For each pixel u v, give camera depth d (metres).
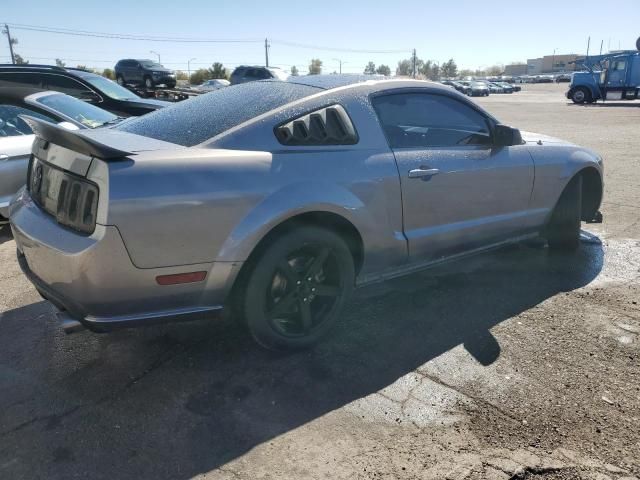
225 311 2.97
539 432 2.52
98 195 2.55
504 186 4.07
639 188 7.48
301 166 3.03
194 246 2.69
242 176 2.81
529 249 5.05
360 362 3.13
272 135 3.02
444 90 3.79
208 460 2.37
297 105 3.17
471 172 3.80
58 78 9.33
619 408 2.69
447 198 3.70
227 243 2.76
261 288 2.96
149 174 2.59
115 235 2.51
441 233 3.71
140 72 30.06
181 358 3.18
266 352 3.24
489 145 4.04
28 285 4.27
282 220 2.89
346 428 2.56
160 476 2.28
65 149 2.83
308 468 2.31
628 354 3.19
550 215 4.56
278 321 3.17
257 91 3.52
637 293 4.06
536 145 4.40
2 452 2.42
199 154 2.77
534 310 3.78
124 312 2.67
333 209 3.08
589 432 2.52
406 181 3.43
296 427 2.57
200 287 2.77
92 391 2.86
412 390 2.86
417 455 2.38
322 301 3.31
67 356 3.21
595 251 5.00
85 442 2.48
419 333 3.47
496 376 2.98
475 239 4.01
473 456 2.37
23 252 3.10
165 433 2.54
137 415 2.67
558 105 30.53
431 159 3.58
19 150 5.48
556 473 2.27
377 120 3.41
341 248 3.20
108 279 2.56
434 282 4.28
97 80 9.62
